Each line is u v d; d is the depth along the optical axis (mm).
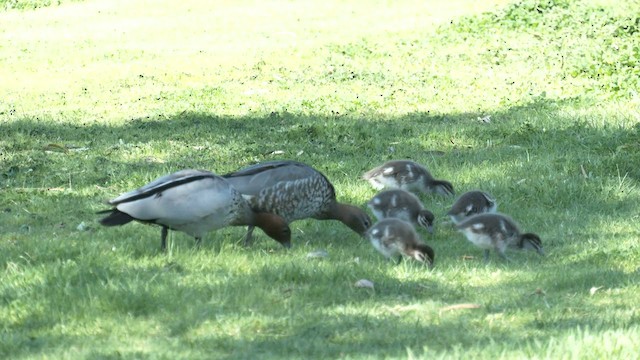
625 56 25172
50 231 12984
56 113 23094
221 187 11312
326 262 11102
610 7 32188
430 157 17031
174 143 18797
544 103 21172
